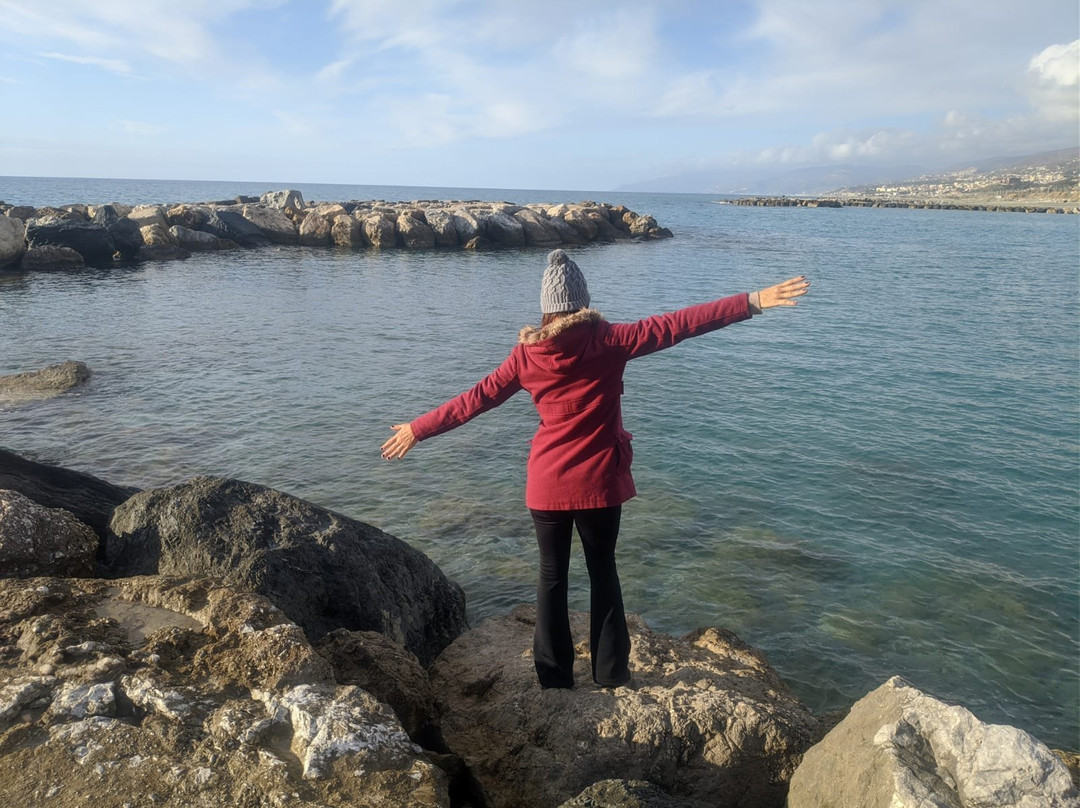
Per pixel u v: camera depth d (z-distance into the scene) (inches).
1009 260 1644.9
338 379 590.2
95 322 804.0
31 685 113.6
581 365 126.0
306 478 393.1
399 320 860.0
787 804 125.0
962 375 622.2
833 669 247.9
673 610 279.3
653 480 394.6
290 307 931.3
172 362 633.0
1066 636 268.5
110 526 199.3
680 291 1145.4
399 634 204.1
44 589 141.8
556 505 130.4
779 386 580.7
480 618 272.2
